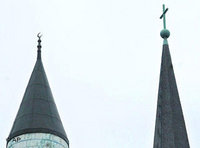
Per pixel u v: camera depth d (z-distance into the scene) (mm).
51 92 46656
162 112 42500
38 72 47469
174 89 43875
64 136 44094
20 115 44438
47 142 42719
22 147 42531
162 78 44531
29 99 45219
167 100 43062
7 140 44000
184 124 42125
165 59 45562
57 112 45375
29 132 42938
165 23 47875
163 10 48469
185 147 40719
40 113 44156
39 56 49062
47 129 43219
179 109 42875
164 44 46656
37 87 46062
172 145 40406
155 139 41562
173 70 45094
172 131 41219
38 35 50156
